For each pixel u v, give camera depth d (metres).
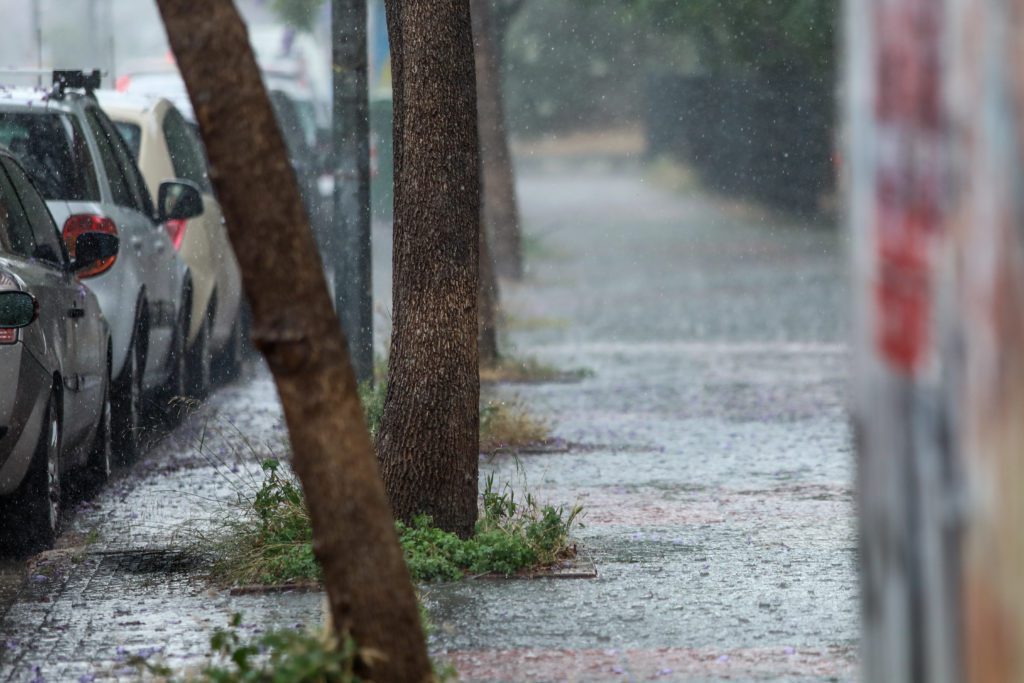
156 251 24.19
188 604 14.18
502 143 50.53
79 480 20.12
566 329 40.50
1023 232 5.50
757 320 41.97
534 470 21.31
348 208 25.62
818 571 15.26
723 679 11.65
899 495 6.23
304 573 14.73
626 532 17.09
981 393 5.70
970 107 5.68
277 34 62.44
